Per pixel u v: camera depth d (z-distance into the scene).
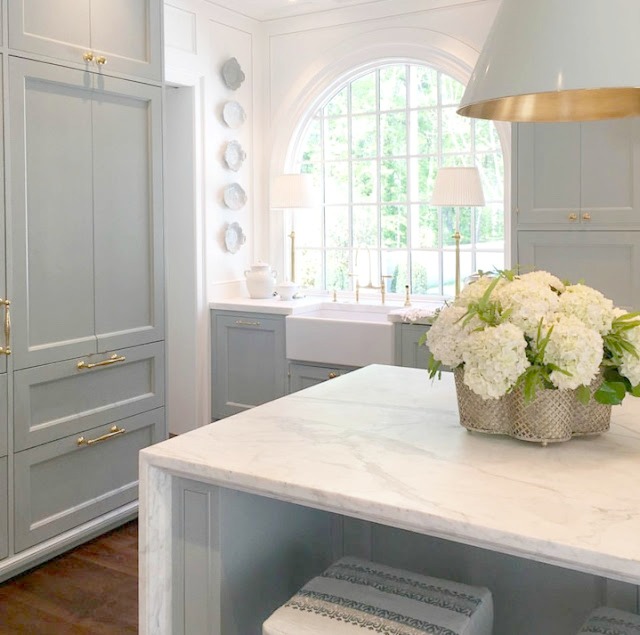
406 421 1.99
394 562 2.06
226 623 1.75
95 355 3.33
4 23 2.87
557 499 1.42
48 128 3.08
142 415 3.60
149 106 3.55
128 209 3.48
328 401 2.22
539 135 3.98
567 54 1.49
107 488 3.47
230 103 5.14
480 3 4.61
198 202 5.00
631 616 1.58
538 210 4.02
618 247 3.84
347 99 5.32
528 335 1.68
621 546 1.21
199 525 1.74
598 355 1.62
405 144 5.14
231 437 1.84
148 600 1.73
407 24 4.88
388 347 4.47
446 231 5.05
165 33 4.62
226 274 5.26
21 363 3.01
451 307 1.82
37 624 2.76
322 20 5.18
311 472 1.58
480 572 1.93
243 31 5.27
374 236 5.32
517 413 1.74
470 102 1.66
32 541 3.12
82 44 3.19
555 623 1.84
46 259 3.10
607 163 3.83
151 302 3.62
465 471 1.58
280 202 5.05
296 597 1.65
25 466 3.06
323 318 4.68
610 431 1.89
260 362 4.99
